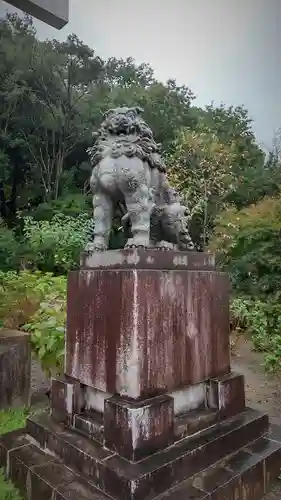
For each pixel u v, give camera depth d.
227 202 10.93
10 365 3.76
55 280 5.59
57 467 2.38
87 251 2.79
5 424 3.36
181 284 2.61
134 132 2.80
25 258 9.16
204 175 10.20
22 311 4.97
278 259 7.88
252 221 8.67
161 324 2.45
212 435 2.54
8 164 13.61
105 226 2.80
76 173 14.35
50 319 4.16
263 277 7.96
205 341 2.78
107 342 2.47
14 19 14.08
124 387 2.33
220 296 2.96
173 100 14.37
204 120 13.77
